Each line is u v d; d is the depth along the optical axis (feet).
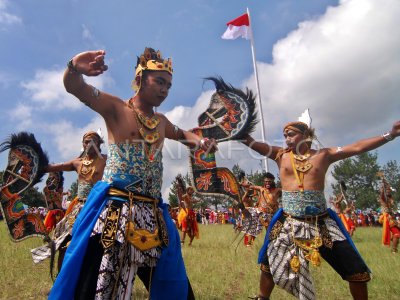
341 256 13.21
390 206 38.78
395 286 18.47
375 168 179.93
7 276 20.22
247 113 14.06
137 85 10.70
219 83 14.34
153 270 9.72
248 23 55.42
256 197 35.45
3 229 53.42
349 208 56.85
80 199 18.93
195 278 20.63
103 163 19.19
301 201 14.15
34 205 99.45
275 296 17.15
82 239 9.02
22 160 19.48
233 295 17.39
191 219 40.34
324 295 17.47
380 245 40.57
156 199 10.04
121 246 9.04
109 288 8.84
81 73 9.02
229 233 59.36
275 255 13.94
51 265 11.35
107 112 9.96
